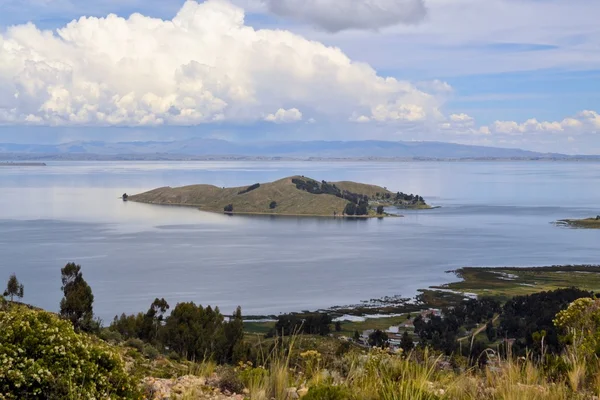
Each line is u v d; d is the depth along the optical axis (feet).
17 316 29.27
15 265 517.96
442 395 29.01
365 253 638.12
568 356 36.19
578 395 29.53
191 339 105.29
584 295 304.71
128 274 490.08
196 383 34.76
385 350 36.68
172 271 508.94
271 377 31.71
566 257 599.57
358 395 28.32
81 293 110.42
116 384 29.78
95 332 108.47
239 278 479.82
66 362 28.09
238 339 107.76
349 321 317.63
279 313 349.82
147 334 120.16
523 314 280.92
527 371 32.94
